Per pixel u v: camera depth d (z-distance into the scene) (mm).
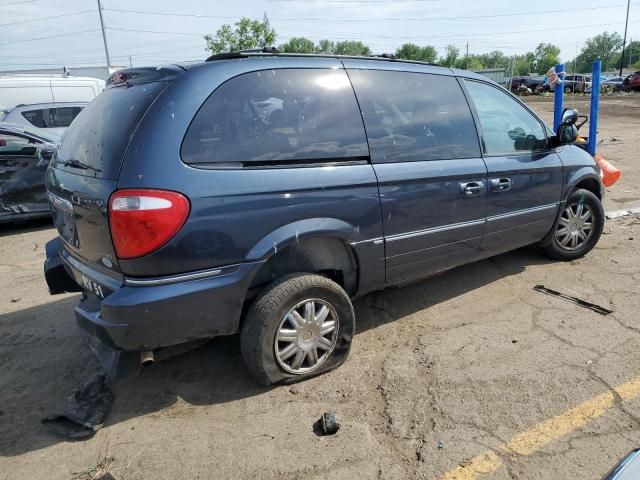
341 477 2461
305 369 3184
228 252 2715
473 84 4059
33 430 2869
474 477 2428
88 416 2906
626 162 10727
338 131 3139
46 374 3428
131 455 2652
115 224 2506
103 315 2619
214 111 2723
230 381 3264
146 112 2621
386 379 3215
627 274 4730
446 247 3770
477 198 3861
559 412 2859
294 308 3025
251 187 2746
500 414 2859
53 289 3605
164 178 2525
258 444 2697
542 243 4824
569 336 3664
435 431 2742
